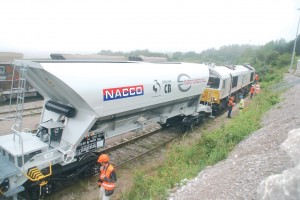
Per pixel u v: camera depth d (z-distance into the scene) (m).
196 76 13.88
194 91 13.96
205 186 7.16
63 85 7.78
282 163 6.81
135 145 13.07
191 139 14.28
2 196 7.69
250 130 12.41
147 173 10.21
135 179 9.07
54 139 8.76
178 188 7.94
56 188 8.75
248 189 6.12
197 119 16.12
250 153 8.98
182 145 12.85
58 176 8.61
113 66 9.46
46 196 8.55
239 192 6.13
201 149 11.16
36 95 23.14
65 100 8.91
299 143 7.53
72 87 7.71
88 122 8.38
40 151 8.00
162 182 8.55
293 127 9.78
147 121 11.84
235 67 27.33
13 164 7.55
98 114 8.48
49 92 9.20
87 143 9.15
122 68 9.67
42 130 8.82
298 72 37.69
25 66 7.80
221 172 7.89
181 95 12.86
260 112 16.58
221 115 20.11
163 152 12.38
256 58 61.53
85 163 9.38
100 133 9.58
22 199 8.04
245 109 19.77
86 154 9.27
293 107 14.07
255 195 5.78
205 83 14.89
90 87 8.11
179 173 9.02
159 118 12.71
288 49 70.12
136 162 11.25
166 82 11.44
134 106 9.94
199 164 9.74
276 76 38.22
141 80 10.06
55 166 8.68
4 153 7.95
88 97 8.06
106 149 11.95
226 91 20.62
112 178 7.59
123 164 10.98
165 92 11.46
